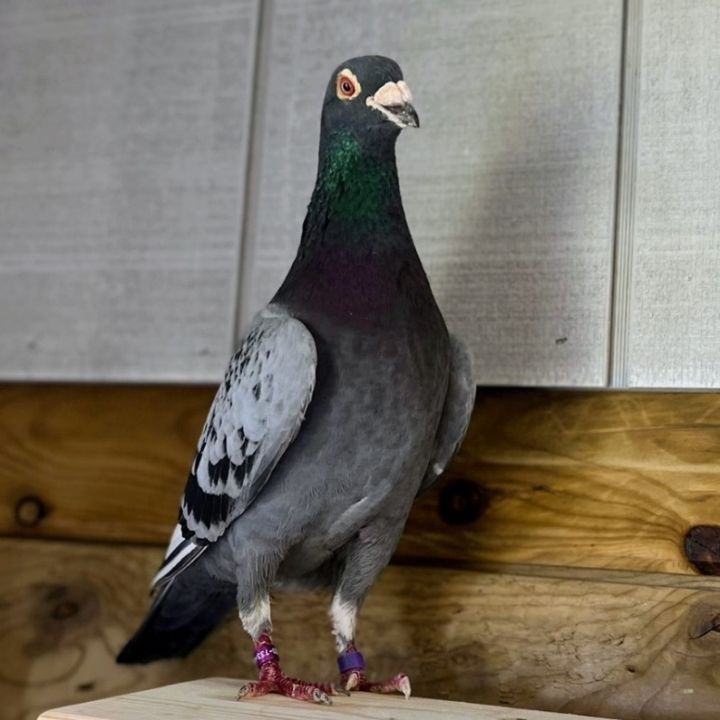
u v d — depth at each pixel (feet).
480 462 5.32
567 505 5.14
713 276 4.98
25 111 6.40
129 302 6.03
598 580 5.03
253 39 5.95
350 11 5.79
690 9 5.16
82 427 6.07
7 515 6.12
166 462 5.86
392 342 4.37
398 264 4.54
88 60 6.29
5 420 6.22
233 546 4.61
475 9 5.55
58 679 5.86
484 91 5.49
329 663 5.41
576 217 5.24
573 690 4.96
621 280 5.14
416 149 5.58
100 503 5.96
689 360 4.98
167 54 6.13
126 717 4.06
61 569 5.96
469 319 5.37
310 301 4.50
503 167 5.41
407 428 4.39
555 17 5.40
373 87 4.59
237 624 5.62
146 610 5.76
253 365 4.45
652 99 5.18
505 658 5.10
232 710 4.17
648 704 4.83
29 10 6.47
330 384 4.35
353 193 4.60
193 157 6.00
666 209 5.10
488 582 5.20
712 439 4.94
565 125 5.32
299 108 5.82
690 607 4.84
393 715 4.15
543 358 5.21
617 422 5.12
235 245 5.84
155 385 5.96
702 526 4.90
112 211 6.13
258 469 4.38
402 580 5.35
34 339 6.20
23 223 6.32
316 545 4.60
